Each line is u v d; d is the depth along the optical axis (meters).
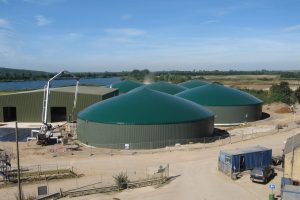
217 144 53.53
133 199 32.53
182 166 42.78
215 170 41.16
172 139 53.09
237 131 66.50
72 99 77.19
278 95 114.56
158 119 52.78
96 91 86.62
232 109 76.12
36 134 61.94
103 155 48.31
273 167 41.09
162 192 34.25
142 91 59.06
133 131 51.97
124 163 44.28
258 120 79.94
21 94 77.00
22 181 37.81
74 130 66.81
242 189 34.94
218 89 80.88
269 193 33.84
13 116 80.81
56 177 39.00
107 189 35.03
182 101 60.22
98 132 53.69
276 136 59.50
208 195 33.38
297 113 91.00
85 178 38.69
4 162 41.59
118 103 56.62
